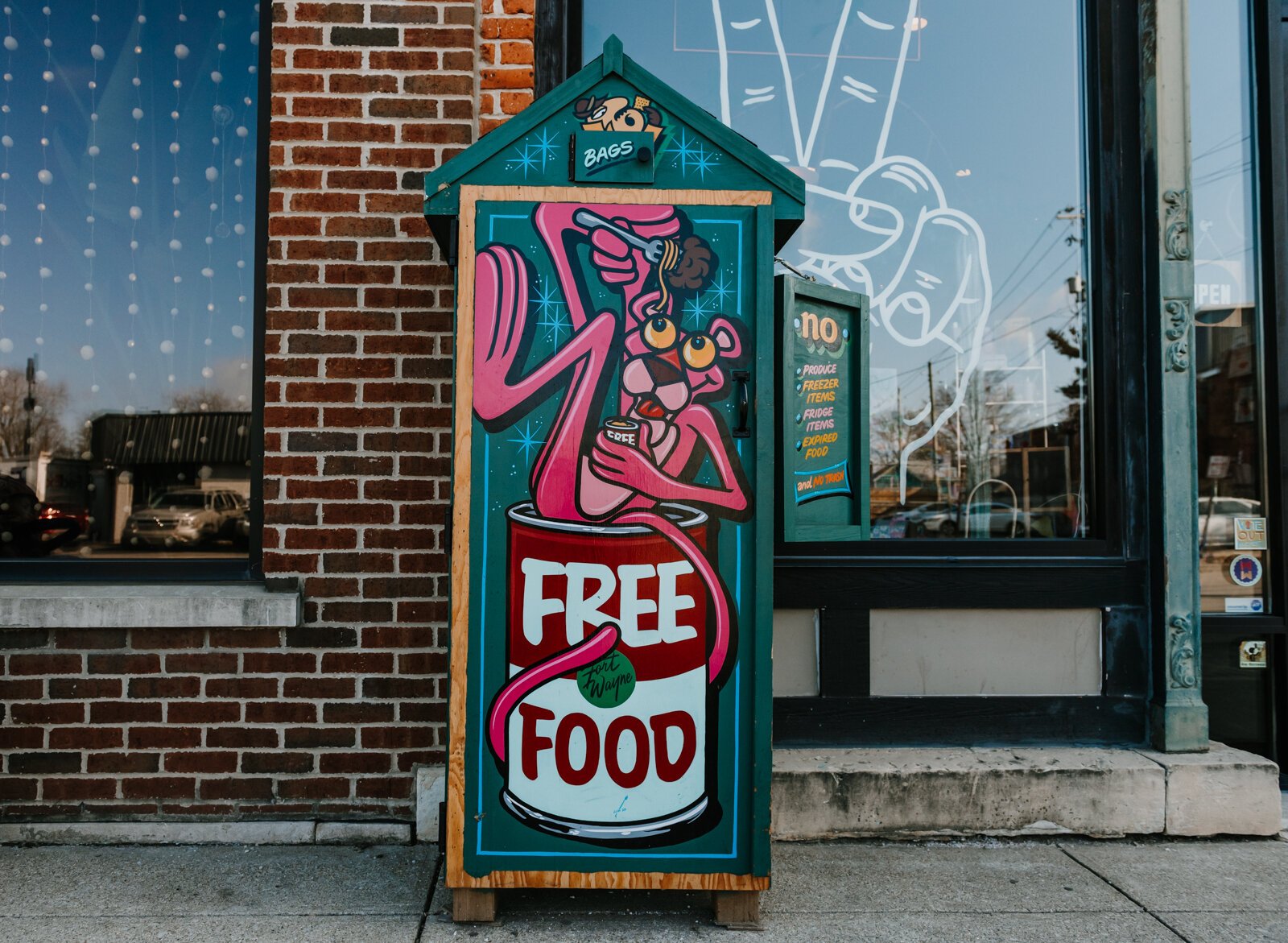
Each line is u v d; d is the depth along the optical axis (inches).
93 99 145.0
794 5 153.4
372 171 130.3
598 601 99.7
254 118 144.3
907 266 153.7
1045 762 131.4
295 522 128.1
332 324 129.5
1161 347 139.3
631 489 100.1
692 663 99.7
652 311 100.6
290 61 130.3
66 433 142.0
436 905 106.9
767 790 99.6
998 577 140.9
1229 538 156.6
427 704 128.2
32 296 143.1
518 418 100.5
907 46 154.6
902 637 142.0
